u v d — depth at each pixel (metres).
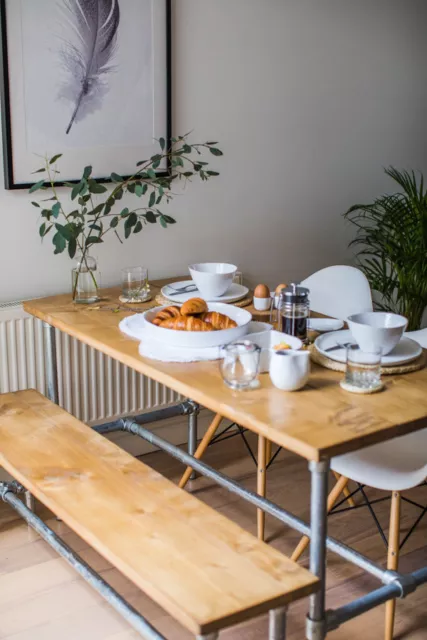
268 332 2.48
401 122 4.34
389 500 3.33
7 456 2.53
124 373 3.52
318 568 2.01
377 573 2.32
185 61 3.50
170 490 2.33
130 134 3.41
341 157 4.13
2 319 3.16
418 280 3.95
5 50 3.03
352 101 4.10
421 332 2.93
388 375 2.34
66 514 2.19
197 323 2.48
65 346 3.31
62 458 2.52
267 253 3.98
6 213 3.20
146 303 3.06
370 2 4.04
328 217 4.16
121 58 3.31
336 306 3.27
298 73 3.86
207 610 1.78
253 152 3.80
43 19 3.10
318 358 2.42
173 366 2.37
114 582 2.76
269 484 3.45
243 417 2.04
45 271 3.34
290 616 2.60
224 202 3.77
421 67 4.34
